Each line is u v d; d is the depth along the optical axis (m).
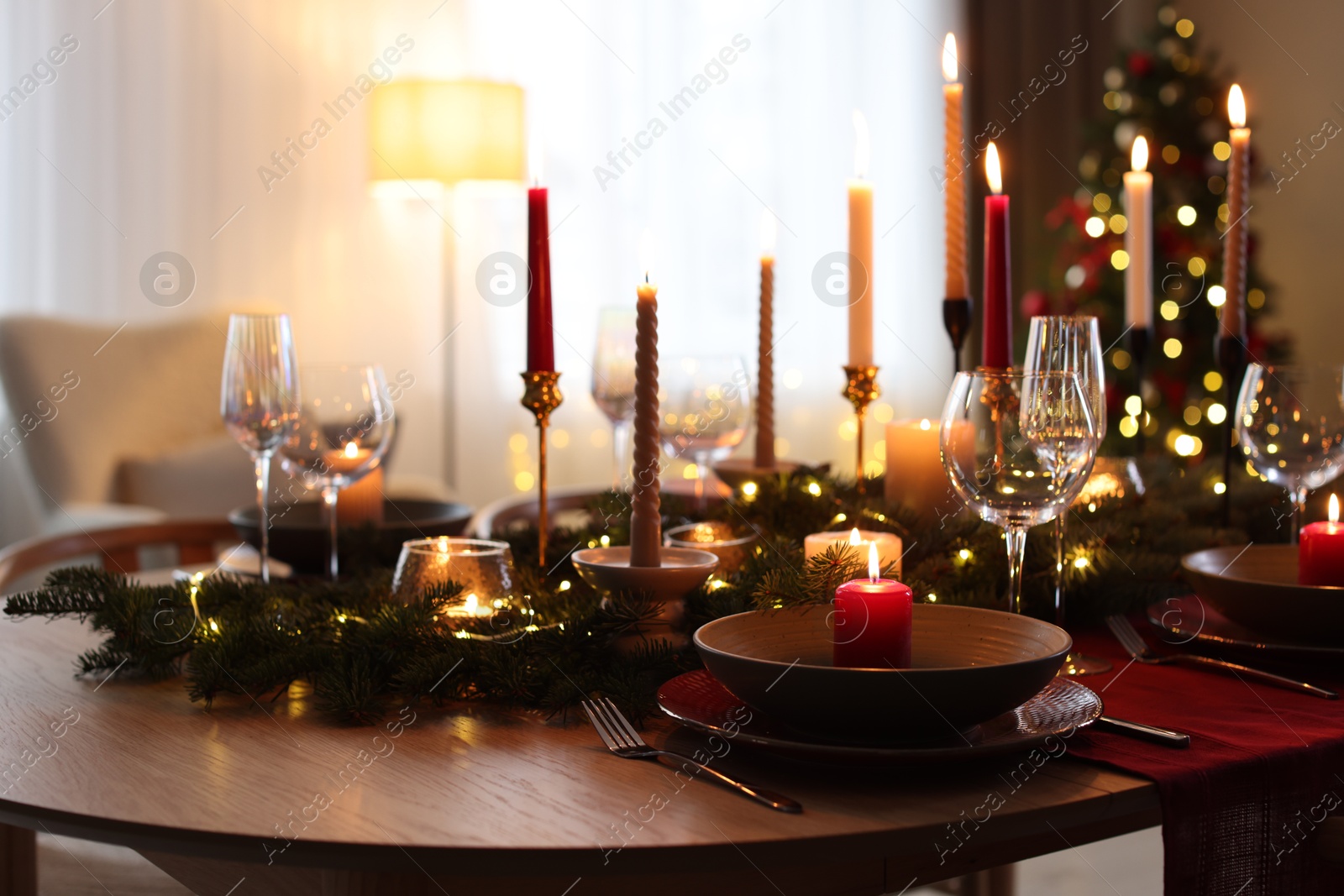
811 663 0.76
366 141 3.32
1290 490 1.12
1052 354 0.87
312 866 0.57
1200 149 3.60
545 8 3.56
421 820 0.60
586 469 3.72
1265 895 0.67
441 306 3.51
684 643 0.89
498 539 1.22
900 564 0.96
